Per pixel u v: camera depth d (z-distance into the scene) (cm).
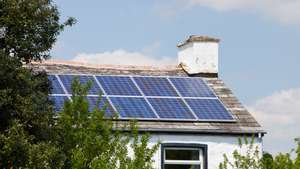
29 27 2288
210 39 3678
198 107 3269
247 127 3169
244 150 3136
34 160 2186
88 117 2505
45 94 2369
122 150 2416
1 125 2264
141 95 3291
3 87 2245
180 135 3067
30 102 2253
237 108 3325
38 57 2350
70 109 2500
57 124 2414
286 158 2722
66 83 3238
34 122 2266
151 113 3127
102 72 3525
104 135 2461
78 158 2353
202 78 3594
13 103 2238
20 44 2283
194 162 3094
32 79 2330
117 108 3122
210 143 3095
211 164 3086
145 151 2416
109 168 2338
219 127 3128
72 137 2438
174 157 3075
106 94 3241
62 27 2384
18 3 2280
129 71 3609
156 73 3650
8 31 2288
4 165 2186
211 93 3441
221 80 3612
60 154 2325
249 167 2772
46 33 2347
